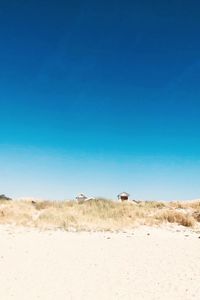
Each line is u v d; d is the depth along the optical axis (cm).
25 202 2762
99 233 2033
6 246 1592
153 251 1611
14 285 1079
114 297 1005
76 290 1056
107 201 2998
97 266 1326
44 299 977
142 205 2958
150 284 1127
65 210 2566
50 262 1359
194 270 1299
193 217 2620
